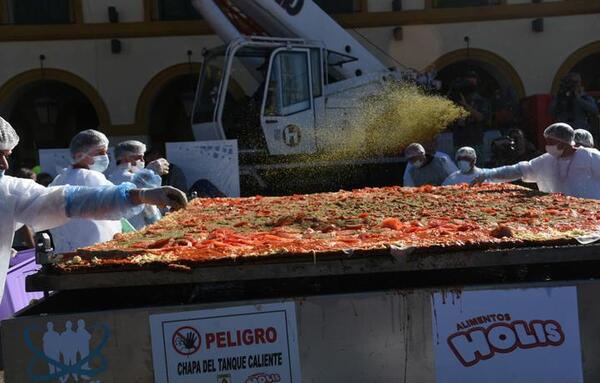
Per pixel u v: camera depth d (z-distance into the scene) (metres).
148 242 2.73
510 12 14.85
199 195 7.91
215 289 2.34
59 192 2.62
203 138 9.62
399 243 2.23
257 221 3.58
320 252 2.14
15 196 2.66
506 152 9.92
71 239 4.21
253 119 9.35
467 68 15.57
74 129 16.19
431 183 7.04
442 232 2.58
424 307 2.13
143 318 2.09
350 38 10.72
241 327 2.10
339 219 3.39
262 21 10.43
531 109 11.04
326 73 10.08
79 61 14.45
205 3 9.96
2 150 2.77
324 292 2.30
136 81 14.55
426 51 14.90
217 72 9.80
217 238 2.69
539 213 3.22
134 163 5.30
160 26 14.50
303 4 10.42
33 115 15.40
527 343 2.15
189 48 14.59
